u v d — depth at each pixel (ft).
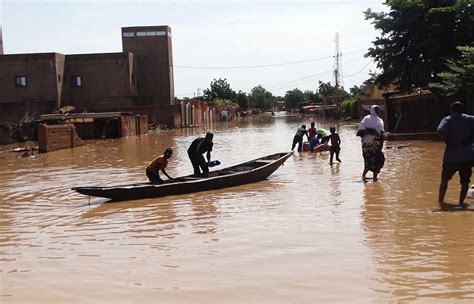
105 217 36.83
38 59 194.90
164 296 20.27
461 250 24.49
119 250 27.48
